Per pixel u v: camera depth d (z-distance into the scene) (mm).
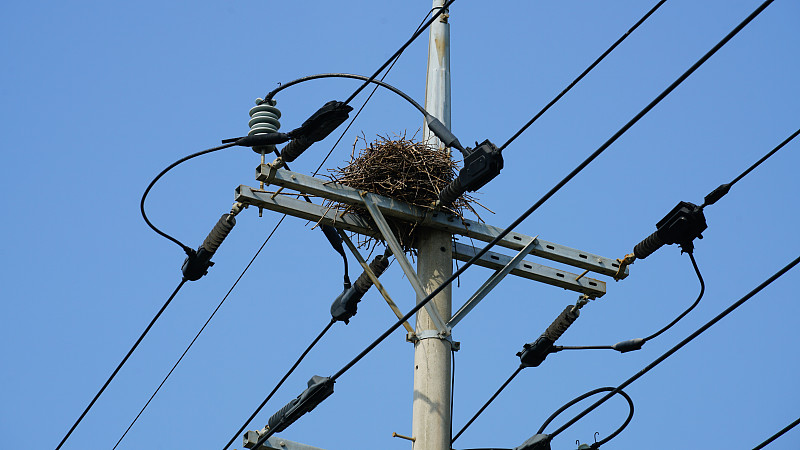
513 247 15312
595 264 15508
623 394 14242
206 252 15102
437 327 14266
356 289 14953
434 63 16562
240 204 14539
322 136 14117
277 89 14719
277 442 14680
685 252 14656
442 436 13758
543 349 15844
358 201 14664
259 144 14320
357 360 13383
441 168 15234
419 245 14984
